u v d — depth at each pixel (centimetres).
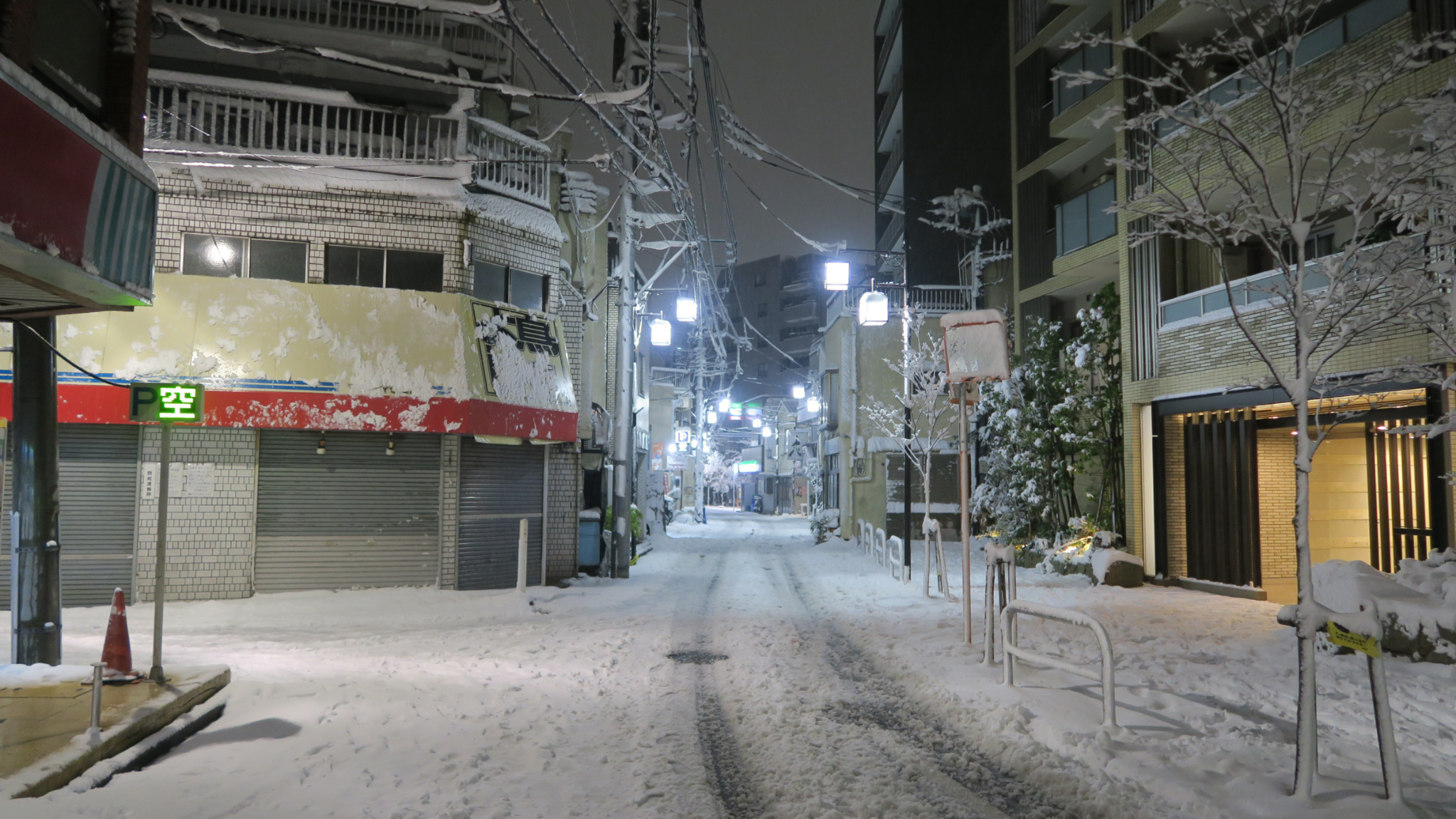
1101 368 1947
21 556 775
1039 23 2505
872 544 2261
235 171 1349
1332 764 534
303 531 1363
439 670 851
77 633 1062
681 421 6341
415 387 1323
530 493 1603
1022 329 2508
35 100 566
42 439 786
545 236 1647
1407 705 696
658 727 654
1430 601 872
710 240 2009
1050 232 2384
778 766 561
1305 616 479
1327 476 1628
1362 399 1250
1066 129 2041
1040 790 517
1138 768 520
